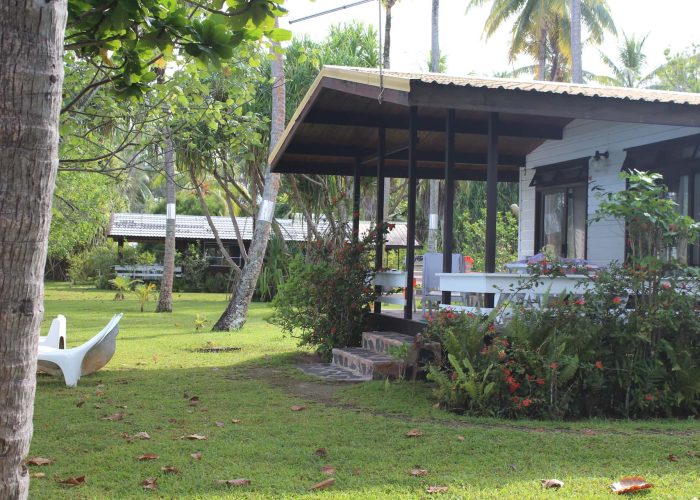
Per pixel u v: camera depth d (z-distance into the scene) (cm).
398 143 1218
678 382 661
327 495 408
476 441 531
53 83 247
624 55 3584
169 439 541
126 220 3681
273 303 1095
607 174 1105
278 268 2664
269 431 566
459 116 1041
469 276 786
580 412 661
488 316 709
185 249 3628
